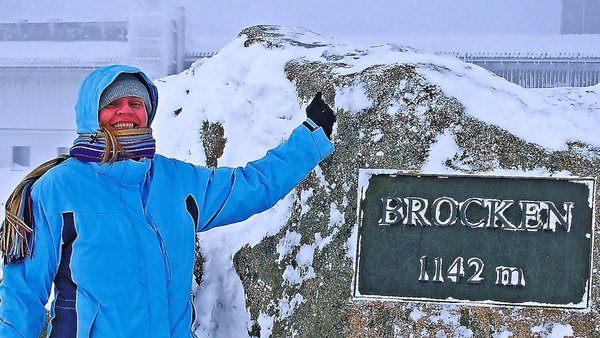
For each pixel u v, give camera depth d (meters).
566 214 3.04
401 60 3.38
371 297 3.10
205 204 2.54
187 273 2.46
